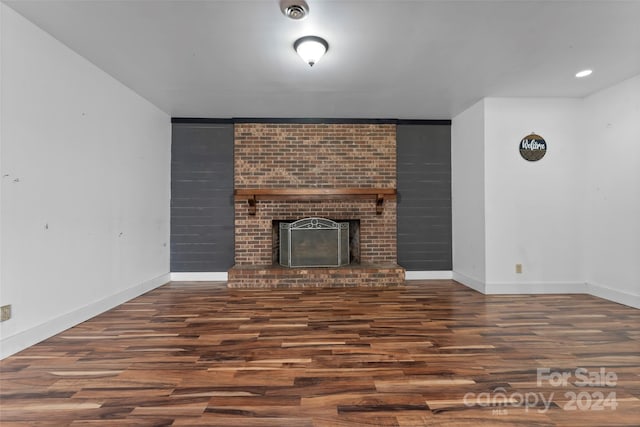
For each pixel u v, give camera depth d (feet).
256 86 11.84
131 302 11.96
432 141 16.26
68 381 6.30
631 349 7.73
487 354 7.47
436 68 10.37
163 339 8.41
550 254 13.24
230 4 7.12
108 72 10.80
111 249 11.27
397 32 8.23
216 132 15.83
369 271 14.53
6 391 5.95
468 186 14.56
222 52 9.33
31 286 8.08
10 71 7.55
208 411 5.36
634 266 11.25
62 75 9.05
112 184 11.32
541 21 7.77
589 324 9.48
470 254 14.42
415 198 16.20
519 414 5.27
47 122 8.57
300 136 15.87
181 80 11.36
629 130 11.35
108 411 5.35
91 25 8.07
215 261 15.81
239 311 10.82
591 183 12.93
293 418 5.18
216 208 15.83
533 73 10.78
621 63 10.07
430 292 13.43
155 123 14.25
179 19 7.73
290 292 13.47
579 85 11.87
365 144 16.01
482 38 8.57
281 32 8.25
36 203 8.25
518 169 13.21
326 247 15.14
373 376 6.47
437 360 7.16
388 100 13.39
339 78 11.12
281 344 8.05
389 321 9.78
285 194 15.16
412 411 5.35
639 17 7.59
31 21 7.98
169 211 15.62
